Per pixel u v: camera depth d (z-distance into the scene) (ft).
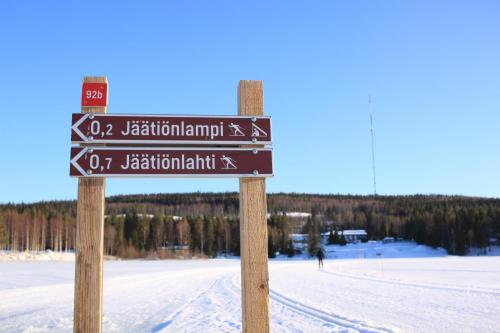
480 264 134.41
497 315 32.09
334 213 485.97
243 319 14.12
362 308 36.29
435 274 86.07
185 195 596.70
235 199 570.05
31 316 34.96
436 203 512.22
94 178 13.88
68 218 289.53
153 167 14.17
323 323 28.76
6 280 78.84
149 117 14.47
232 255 312.50
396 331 25.41
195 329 27.50
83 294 13.17
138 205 536.83
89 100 14.42
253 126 14.96
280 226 342.85
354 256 314.96
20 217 267.80
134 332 27.43
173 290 58.18
